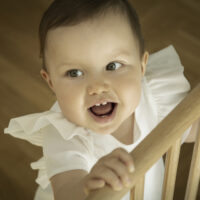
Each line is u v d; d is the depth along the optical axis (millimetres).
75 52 814
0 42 2090
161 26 2084
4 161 1726
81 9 811
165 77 1026
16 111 1858
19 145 1762
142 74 968
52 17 823
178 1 2180
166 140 662
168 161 760
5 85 1940
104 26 811
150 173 1059
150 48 2002
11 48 2064
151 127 1025
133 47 857
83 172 869
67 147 912
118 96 849
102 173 629
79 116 872
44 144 942
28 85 1933
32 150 1747
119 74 841
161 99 1024
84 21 806
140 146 653
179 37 2041
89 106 848
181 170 1646
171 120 688
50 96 1891
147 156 639
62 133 916
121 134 993
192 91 732
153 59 1062
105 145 949
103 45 811
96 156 954
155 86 1021
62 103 876
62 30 810
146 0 2191
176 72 1032
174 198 1587
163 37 2043
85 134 922
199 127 836
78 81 835
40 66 1991
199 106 705
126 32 835
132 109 885
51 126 969
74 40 809
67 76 843
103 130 886
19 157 1732
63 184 845
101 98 838
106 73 833
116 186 616
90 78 830
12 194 1645
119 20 828
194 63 1941
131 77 853
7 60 2023
